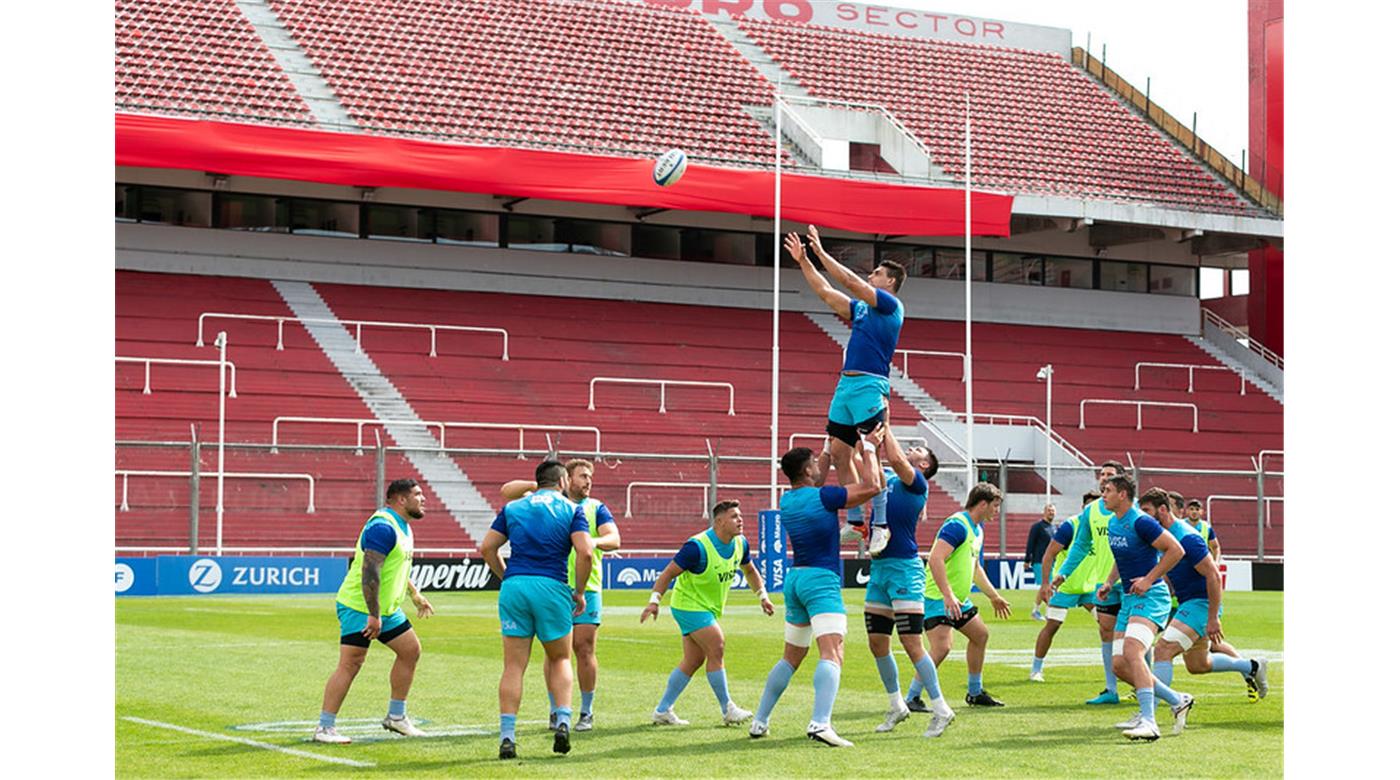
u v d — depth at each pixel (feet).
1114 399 146.82
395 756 34.78
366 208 138.51
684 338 140.97
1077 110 169.07
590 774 32.37
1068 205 146.92
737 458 103.30
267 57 139.03
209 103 130.00
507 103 143.23
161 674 51.96
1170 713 44.19
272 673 52.49
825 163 152.76
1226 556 126.21
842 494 36.58
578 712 43.52
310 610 83.05
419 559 101.04
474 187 128.67
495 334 133.69
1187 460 138.10
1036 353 152.66
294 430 112.78
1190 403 148.05
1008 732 39.58
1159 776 32.78
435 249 140.15
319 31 145.79
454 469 113.80
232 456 102.99
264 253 134.31
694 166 134.51
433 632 70.38
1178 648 40.19
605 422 124.36
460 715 42.60
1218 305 181.06
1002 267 160.86
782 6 172.86
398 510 37.55
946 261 158.61
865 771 33.04
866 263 155.94
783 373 138.31
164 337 119.96
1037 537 81.92
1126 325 164.04
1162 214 150.41
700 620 40.57
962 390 142.20
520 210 143.43
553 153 131.03
